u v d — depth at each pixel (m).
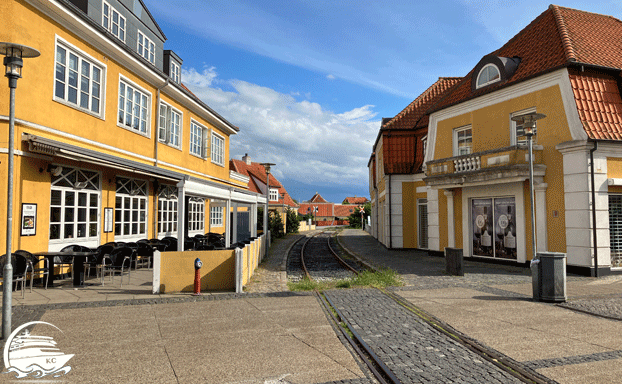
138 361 4.67
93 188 11.60
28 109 9.12
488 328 6.08
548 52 13.33
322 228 71.00
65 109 10.30
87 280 10.35
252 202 16.91
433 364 4.65
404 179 21.39
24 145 8.99
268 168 19.48
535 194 12.92
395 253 19.81
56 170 9.91
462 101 15.88
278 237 34.41
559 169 12.28
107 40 11.49
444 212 17.09
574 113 11.83
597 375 4.28
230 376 4.25
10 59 5.49
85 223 11.27
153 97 14.74
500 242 14.47
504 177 13.00
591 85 12.23
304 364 4.59
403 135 22.00
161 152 15.50
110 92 12.16
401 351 5.10
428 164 16.48
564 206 12.12
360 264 15.99
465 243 15.84
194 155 18.77
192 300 7.99
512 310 7.23
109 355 4.86
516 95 13.77
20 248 8.96
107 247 10.04
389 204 21.44
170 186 16.88
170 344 5.27
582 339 5.52
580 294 8.71
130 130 13.31
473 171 13.95
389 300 8.11
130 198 13.68
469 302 7.93
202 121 19.72
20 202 8.95
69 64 10.55
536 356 4.87
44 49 9.58
